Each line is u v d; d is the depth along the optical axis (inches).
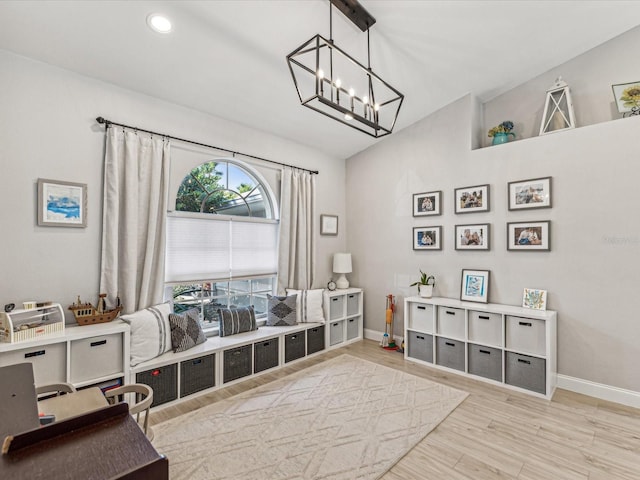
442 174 160.7
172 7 91.0
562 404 112.1
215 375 124.1
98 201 111.1
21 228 97.0
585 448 88.1
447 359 142.7
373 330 188.9
